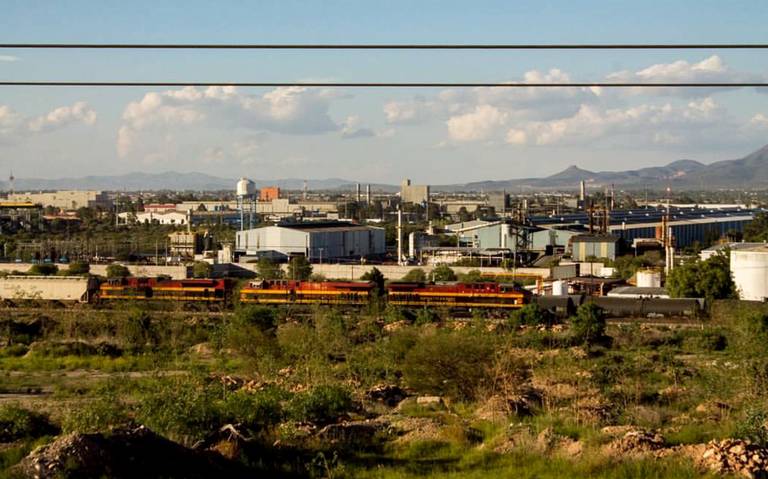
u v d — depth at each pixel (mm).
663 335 80750
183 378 56312
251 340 66562
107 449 29438
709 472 30469
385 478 31438
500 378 52781
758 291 99625
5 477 28047
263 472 31781
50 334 86938
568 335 79250
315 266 149000
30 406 49125
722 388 50938
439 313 94250
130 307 95750
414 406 47625
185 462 30766
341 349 72875
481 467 32719
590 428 38906
